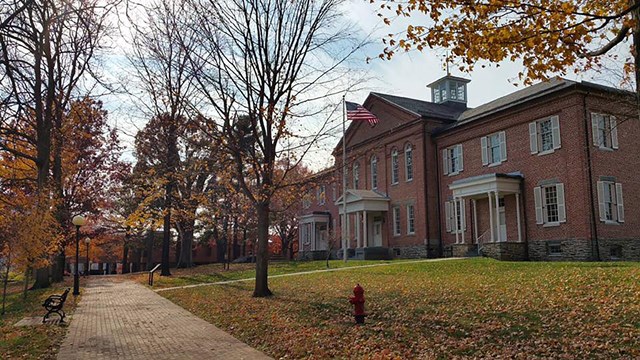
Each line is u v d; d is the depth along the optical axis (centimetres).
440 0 788
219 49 1762
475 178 2967
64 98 2122
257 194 1892
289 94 1831
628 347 792
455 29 810
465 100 4288
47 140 2059
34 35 1031
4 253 1875
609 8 820
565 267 1809
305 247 5141
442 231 3553
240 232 5838
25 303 1981
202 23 1798
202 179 3872
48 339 1152
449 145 3503
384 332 1048
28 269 2042
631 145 2739
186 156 3475
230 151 1898
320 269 2892
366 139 4281
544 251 2725
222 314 1494
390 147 4012
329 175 2130
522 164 2902
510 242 2773
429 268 2245
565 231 2619
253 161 1816
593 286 1341
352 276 2253
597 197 2566
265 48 1788
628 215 2656
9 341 1124
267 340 1081
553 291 1345
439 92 4356
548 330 950
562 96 2655
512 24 799
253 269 3506
